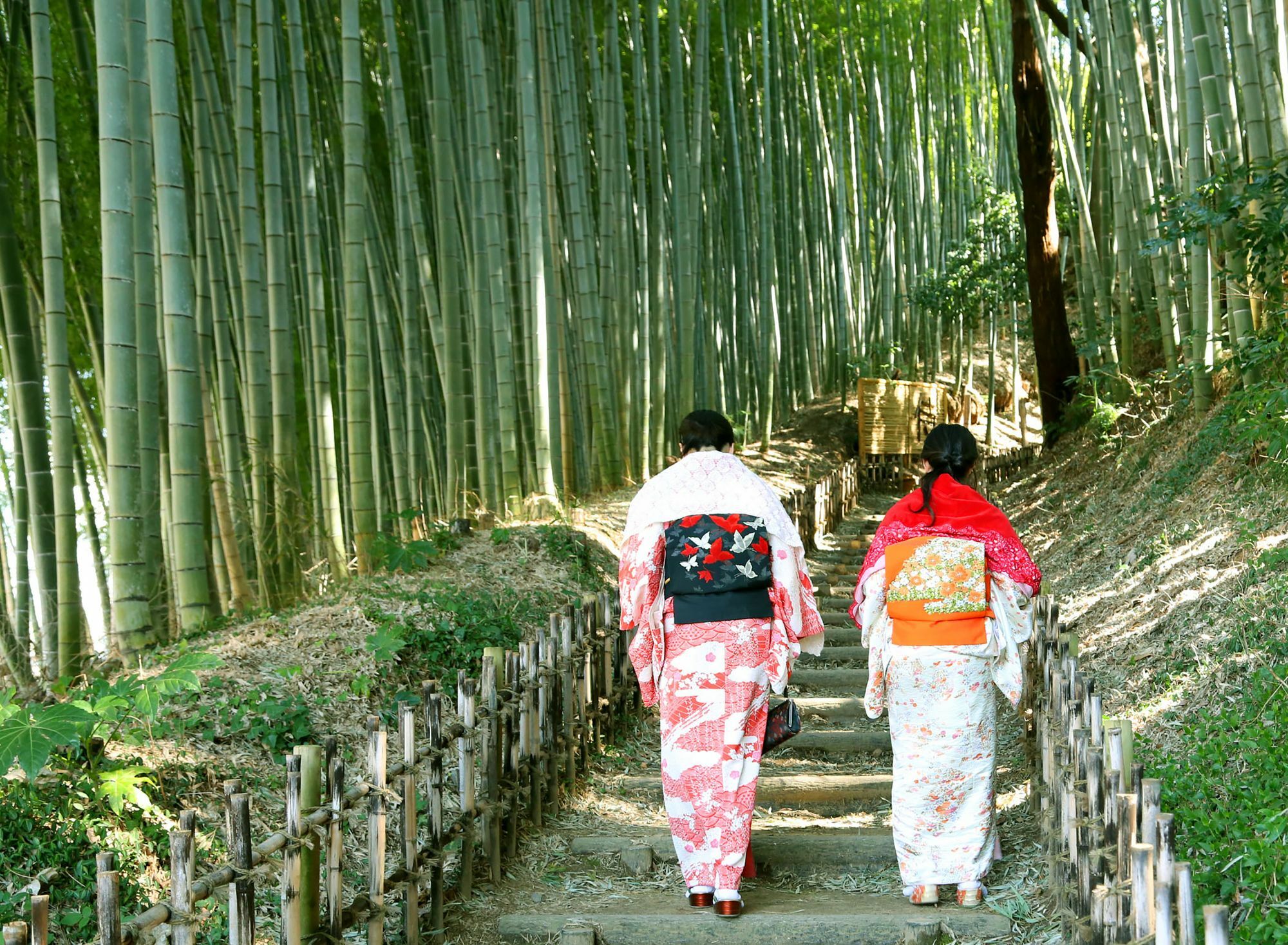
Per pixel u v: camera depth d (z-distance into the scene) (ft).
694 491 10.12
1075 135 42.45
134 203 17.10
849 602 25.18
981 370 62.34
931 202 60.03
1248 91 18.26
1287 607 12.96
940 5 58.75
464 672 10.48
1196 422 23.34
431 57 24.22
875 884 10.66
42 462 21.49
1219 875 8.38
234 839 6.90
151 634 14.87
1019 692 10.01
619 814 12.77
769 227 45.44
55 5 25.73
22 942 5.86
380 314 27.17
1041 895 9.75
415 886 9.07
